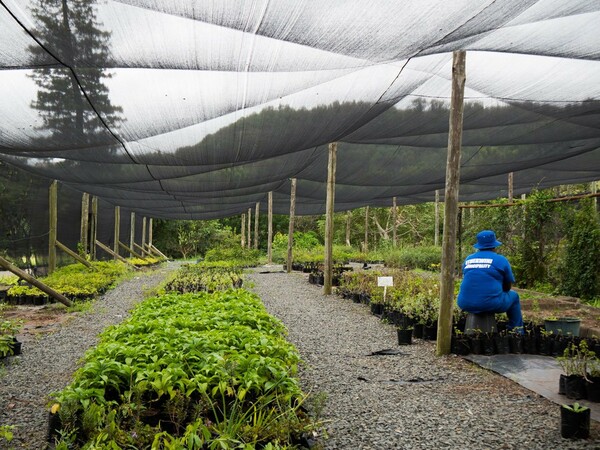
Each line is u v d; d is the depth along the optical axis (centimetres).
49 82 564
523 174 1881
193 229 4641
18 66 522
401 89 766
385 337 887
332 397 561
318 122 762
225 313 673
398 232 4331
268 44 487
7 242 1445
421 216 4153
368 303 1252
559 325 795
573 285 1232
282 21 439
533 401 546
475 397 560
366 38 479
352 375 649
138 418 386
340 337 885
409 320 924
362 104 753
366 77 678
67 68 532
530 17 483
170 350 474
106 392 434
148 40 474
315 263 2408
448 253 748
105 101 608
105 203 2561
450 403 540
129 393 399
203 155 836
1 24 449
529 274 1369
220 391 429
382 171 1558
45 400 544
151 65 526
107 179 1155
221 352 475
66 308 1168
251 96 632
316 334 909
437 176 1605
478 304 756
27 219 1570
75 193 2044
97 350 475
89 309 1148
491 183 2045
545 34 562
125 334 582
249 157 869
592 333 845
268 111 696
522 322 799
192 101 625
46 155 862
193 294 934
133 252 3022
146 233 4306
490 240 791
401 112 959
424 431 464
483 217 1625
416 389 591
